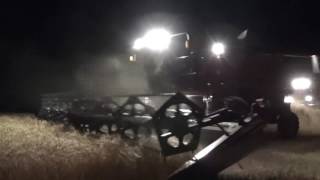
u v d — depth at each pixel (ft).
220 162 30.27
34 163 32.91
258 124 35.01
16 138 44.93
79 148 38.68
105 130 46.88
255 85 47.60
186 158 33.55
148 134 39.09
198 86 47.37
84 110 50.16
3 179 28.50
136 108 43.78
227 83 46.65
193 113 32.40
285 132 45.19
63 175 29.14
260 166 33.37
